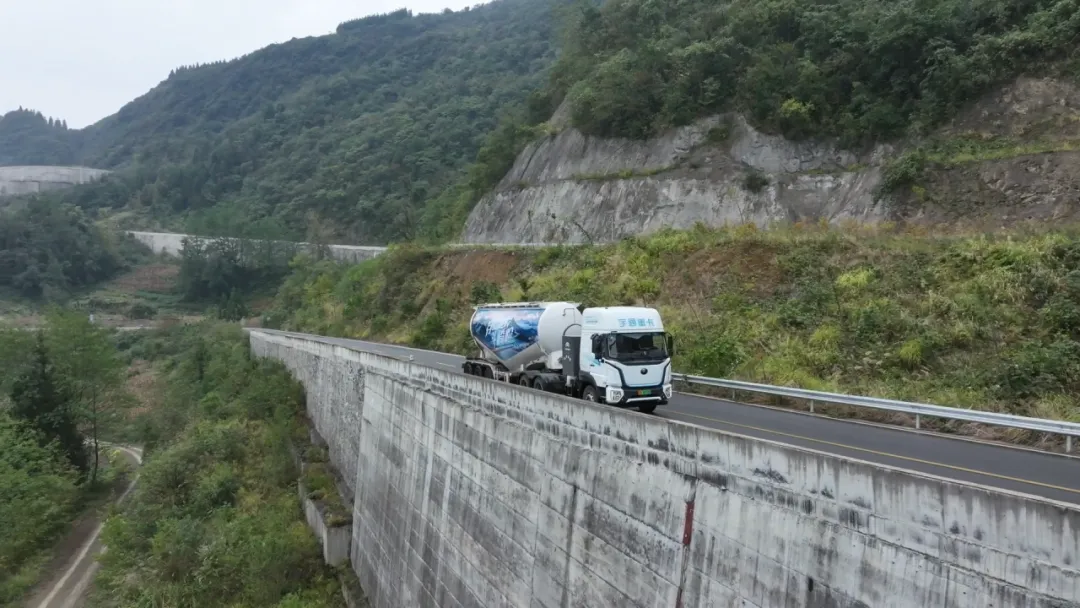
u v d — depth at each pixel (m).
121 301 95.62
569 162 50.97
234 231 102.81
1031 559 5.07
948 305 18.89
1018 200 27.36
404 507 17.42
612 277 29.88
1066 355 15.38
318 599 19.48
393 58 179.12
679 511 8.40
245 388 40.28
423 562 15.61
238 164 145.75
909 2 39.62
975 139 33.12
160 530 23.48
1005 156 29.20
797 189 38.06
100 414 38.53
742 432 14.02
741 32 46.09
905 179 32.12
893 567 5.99
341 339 48.16
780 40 45.12
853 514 6.40
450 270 45.25
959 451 12.03
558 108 60.41
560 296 30.53
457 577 13.84
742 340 21.81
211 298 99.44
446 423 15.42
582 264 33.06
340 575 20.70
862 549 6.27
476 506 13.51
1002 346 16.95
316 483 25.27
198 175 142.75
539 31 153.88
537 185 52.34
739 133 42.22
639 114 47.66
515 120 66.00
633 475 9.27
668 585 8.39
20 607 24.12
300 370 37.28
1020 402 14.77
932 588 5.68
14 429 31.83
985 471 10.34
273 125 157.00
